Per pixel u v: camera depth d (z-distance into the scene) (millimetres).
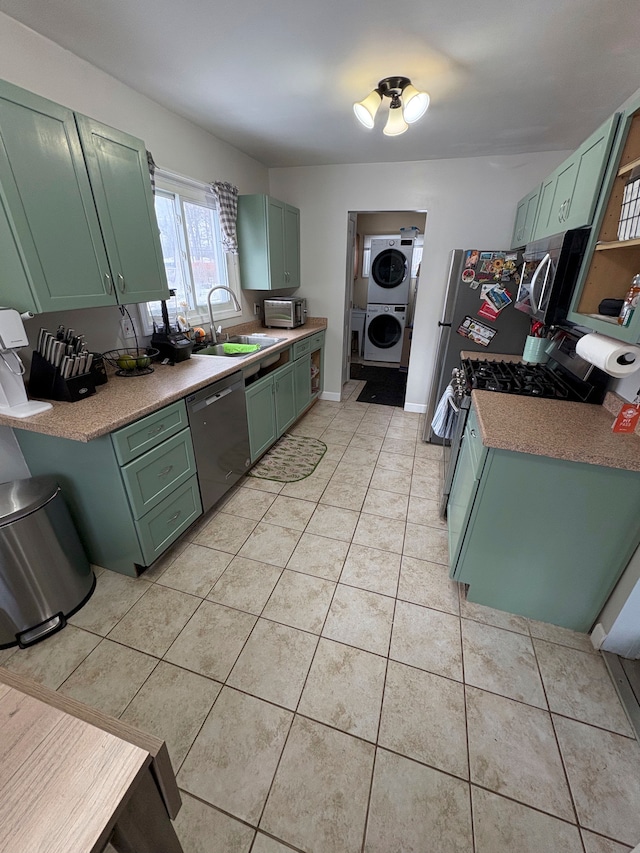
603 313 1438
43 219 1375
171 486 1780
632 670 1386
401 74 1771
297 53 1620
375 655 1438
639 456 1201
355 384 4891
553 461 1296
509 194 3045
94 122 1514
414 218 5453
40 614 1476
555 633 1546
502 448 1303
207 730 1195
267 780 1080
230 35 1502
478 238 3230
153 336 2219
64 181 1431
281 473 2725
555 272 1655
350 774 1096
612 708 1279
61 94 1618
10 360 1424
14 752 448
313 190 3496
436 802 1040
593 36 1467
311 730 1199
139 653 1432
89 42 1560
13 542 1350
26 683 531
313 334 3547
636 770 1116
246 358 2361
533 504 1391
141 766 437
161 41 1545
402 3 1306
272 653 1438
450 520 1986
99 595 1685
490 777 1095
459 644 1488
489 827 996
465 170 3078
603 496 1298
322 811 1020
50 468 1620
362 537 2074
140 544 1644
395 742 1173
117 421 1389
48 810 396
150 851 514
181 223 2475
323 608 1635
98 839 375
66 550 1547
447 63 1678
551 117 2223
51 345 1515
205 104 2131
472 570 1597
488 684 1344
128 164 1704
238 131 2539
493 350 2773
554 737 1193
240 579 1781
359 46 1565
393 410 3996
